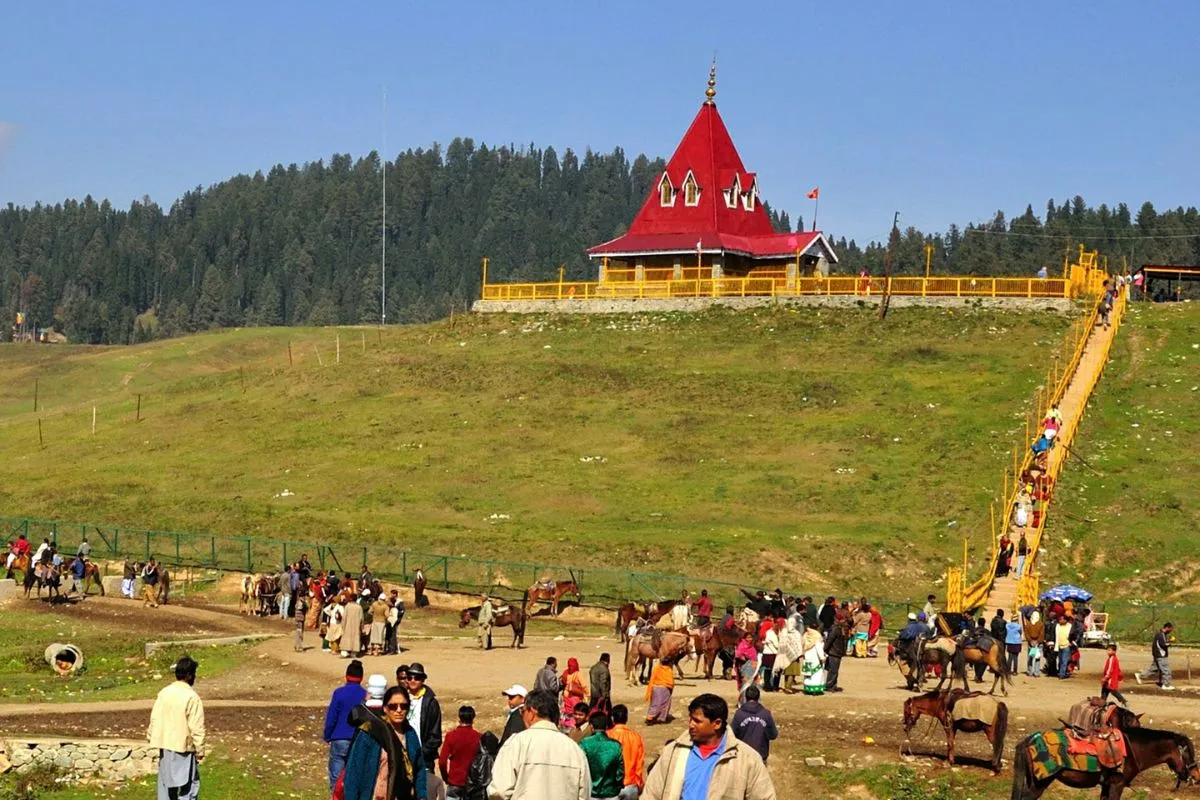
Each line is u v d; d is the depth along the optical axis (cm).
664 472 8319
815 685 4050
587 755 2286
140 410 11069
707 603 5188
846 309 10944
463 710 2391
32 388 19450
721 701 1864
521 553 7019
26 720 3728
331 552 7169
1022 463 7975
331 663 4919
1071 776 2730
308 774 3303
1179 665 4956
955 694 3244
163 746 2358
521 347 11106
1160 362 9544
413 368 10806
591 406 9594
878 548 6931
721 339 10669
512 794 1973
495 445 8988
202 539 7631
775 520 7462
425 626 6050
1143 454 8075
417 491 8244
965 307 10719
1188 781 2800
